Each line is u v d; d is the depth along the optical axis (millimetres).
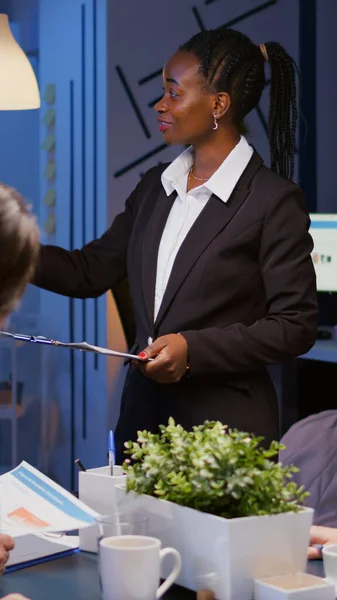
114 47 4660
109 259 2414
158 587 1366
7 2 5254
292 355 2127
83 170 4891
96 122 4773
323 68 5020
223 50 2205
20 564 1576
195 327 2146
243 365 2084
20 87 3219
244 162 2199
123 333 4766
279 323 2105
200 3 4773
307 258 2160
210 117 2205
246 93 2242
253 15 4840
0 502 1632
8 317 1091
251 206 2146
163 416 2189
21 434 5238
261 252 2148
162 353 2037
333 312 5230
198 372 2068
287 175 2482
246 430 2154
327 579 1505
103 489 1645
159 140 4793
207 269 2129
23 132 5398
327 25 4996
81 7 4859
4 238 1020
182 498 1432
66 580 1502
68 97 4988
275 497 1415
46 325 5191
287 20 4910
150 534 1478
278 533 1391
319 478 2324
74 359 5012
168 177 2250
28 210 1073
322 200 5113
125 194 4730
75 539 1704
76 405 5012
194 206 2205
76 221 4965
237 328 2094
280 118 2438
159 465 1479
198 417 2145
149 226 2260
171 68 2225
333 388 5035
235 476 1386
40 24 5184
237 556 1358
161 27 4742
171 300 2158
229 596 1356
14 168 5414
